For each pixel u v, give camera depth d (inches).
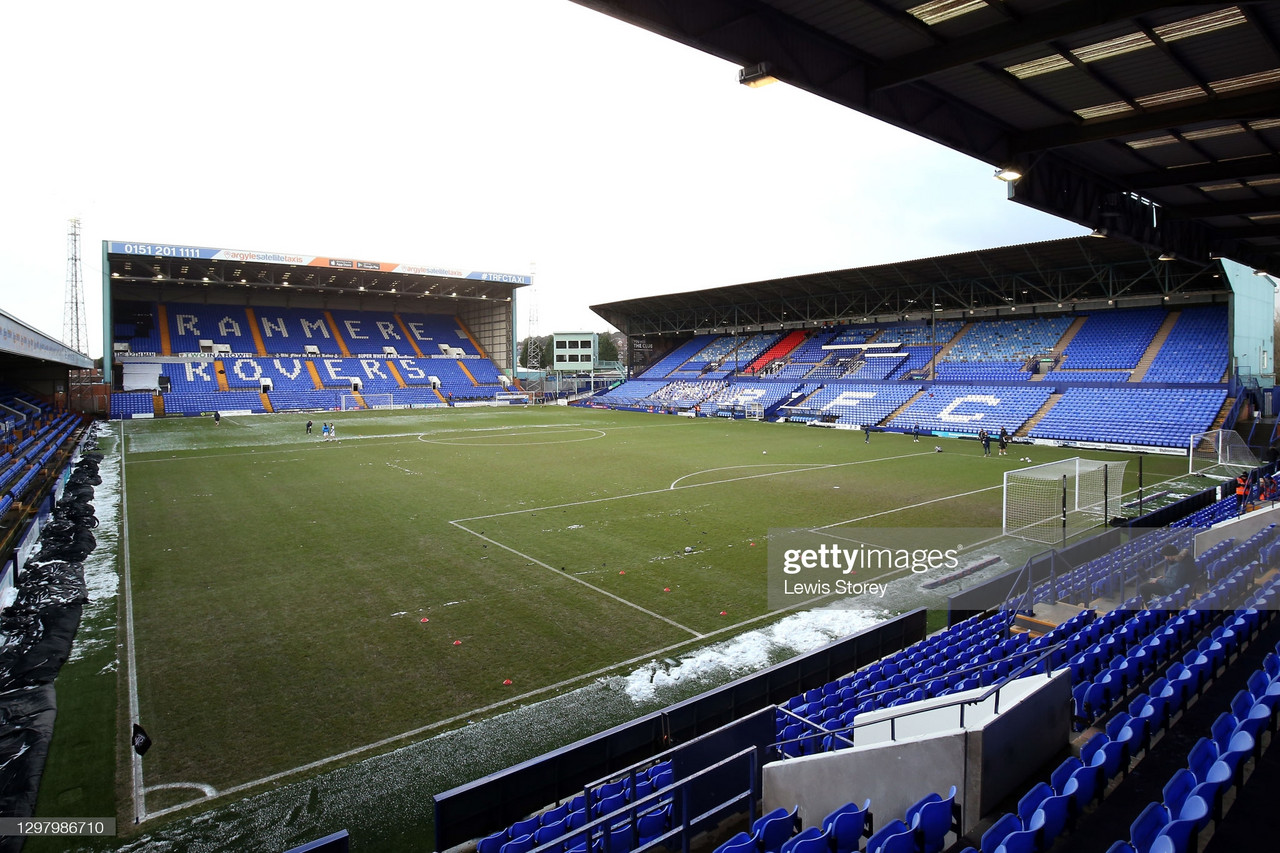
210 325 2645.2
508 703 381.1
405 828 281.7
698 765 267.6
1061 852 196.5
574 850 231.5
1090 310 1867.6
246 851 268.2
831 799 247.4
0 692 387.5
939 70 317.7
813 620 497.0
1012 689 269.3
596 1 243.0
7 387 1873.8
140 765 322.7
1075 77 354.0
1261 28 304.0
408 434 1713.8
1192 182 497.0
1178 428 1354.6
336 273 2534.5
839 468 1176.2
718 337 2861.7
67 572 582.9
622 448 1450.5
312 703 380.5
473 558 644.1
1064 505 760.3
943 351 2048.5
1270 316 1676.9
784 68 299.6
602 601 532.7
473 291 2972.4
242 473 1115.3
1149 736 253.9
